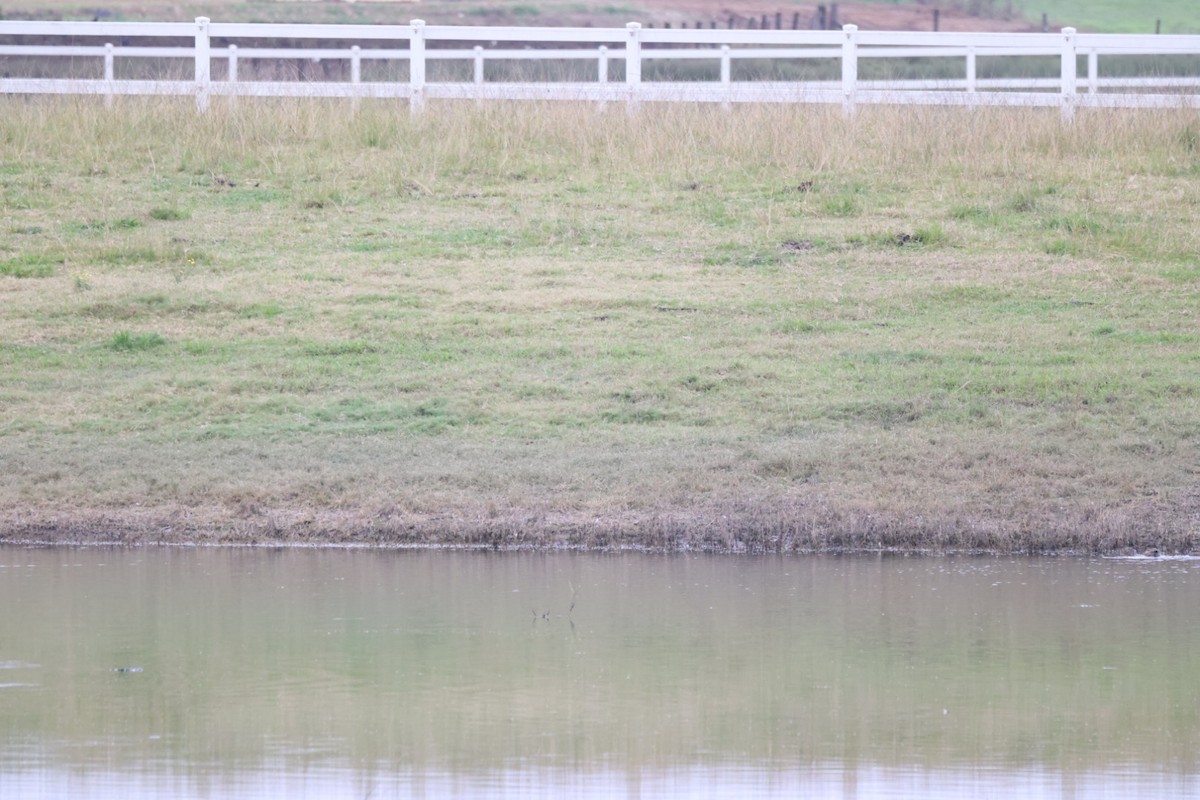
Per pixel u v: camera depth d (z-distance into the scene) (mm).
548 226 49812
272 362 39438
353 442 34656
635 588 26906
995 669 21969
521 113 57750
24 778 17812
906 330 41750
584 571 28312
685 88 59406
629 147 56125
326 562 28938
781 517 30516
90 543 30438
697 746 18906
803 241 48812
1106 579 27688
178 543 30438
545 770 18109
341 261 47000
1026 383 37375
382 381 38156
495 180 54062
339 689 20969
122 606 25344
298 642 23188
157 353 40125
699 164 55250
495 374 38594
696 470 32750
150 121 56875
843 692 20969
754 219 50719
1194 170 55094
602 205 51969
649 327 41938
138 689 20906
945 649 22969
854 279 45844
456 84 58688
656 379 38000
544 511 31031
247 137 56375
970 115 57719
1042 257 47844
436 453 33938
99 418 35969
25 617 24578
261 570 28156
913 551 30125
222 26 58062
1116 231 49531
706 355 39719
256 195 52562
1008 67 107500
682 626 24234
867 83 66000
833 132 56562
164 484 32094
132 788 17516
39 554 29531
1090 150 56531
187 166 54656
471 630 23969
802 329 41812
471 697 20672
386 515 31031
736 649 22938
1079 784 17734
